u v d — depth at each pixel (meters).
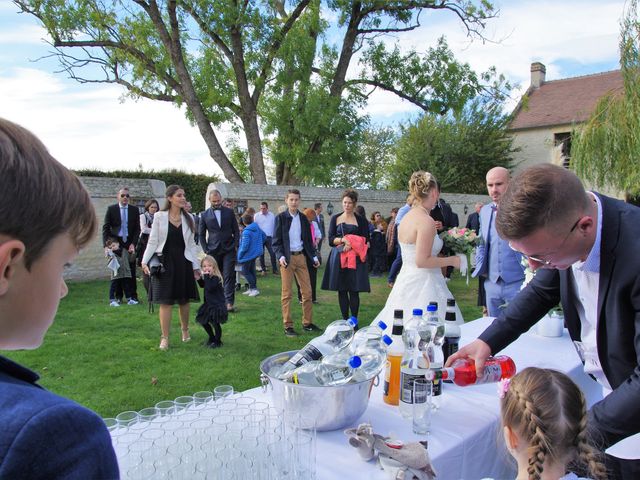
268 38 15.38
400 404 1.75
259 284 9.55
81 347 5.10
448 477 1.55
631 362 1.53
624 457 1.71
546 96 28.52
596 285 1.63
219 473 1.11
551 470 1.26
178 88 15.93
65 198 0.62
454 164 24.05
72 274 9.73
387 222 13.88
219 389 1.80
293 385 1.53
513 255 3.92
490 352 1.95
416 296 3.29
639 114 8.24
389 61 16.94
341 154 15.88
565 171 1.40
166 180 14.88
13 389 0.57
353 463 1.42
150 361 4.70
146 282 5.13
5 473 0.49
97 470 0.55
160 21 14.68
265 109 16.27
